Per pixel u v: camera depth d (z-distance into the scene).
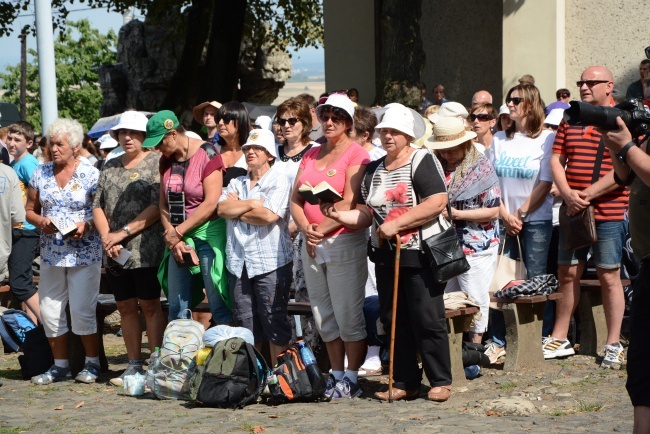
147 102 26.14
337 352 6.86
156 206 7.43
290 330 7.07
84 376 7.79
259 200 6.90
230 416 6.20
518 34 14.73
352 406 6.38
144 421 6.16
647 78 10.52
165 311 8.27
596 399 6.24
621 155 4.04
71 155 7.79
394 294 6.25
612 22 14.24
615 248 7.26
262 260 6.93
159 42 25.80
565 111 4.04
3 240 8.88
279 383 6.51
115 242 7.34
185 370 6.89
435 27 17.73
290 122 7.57
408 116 6.33
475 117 8.37
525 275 7.65
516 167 7.73
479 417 5.85
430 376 6.45
